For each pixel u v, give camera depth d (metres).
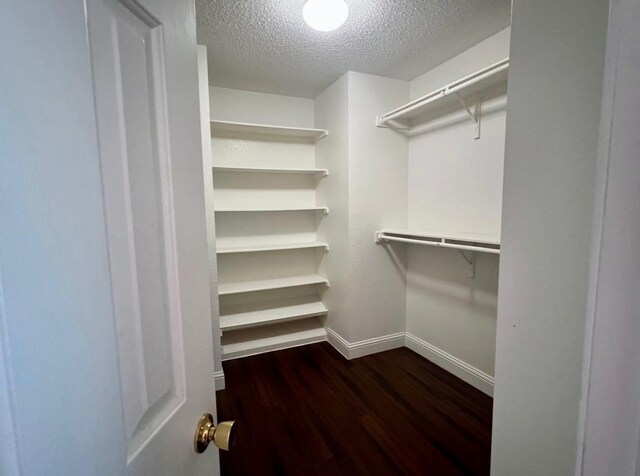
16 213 0.24
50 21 0.27
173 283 0.48
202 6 1.49
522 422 0.67
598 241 0.40
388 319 2.60
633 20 0.36
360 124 2.33
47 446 0.27
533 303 0.63
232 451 1.53
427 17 1.62
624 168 0.37
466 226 2.05
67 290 0.29
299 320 2.99
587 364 0.43
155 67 0.44
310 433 1.64
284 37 1.80
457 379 2.16
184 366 0.50
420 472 1.39
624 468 0.40
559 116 0.57
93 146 0.32
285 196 2.87
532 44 0.61
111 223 0.36
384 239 2.49
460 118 2.05
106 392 0.34
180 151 0.49
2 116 0.23
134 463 0.38
